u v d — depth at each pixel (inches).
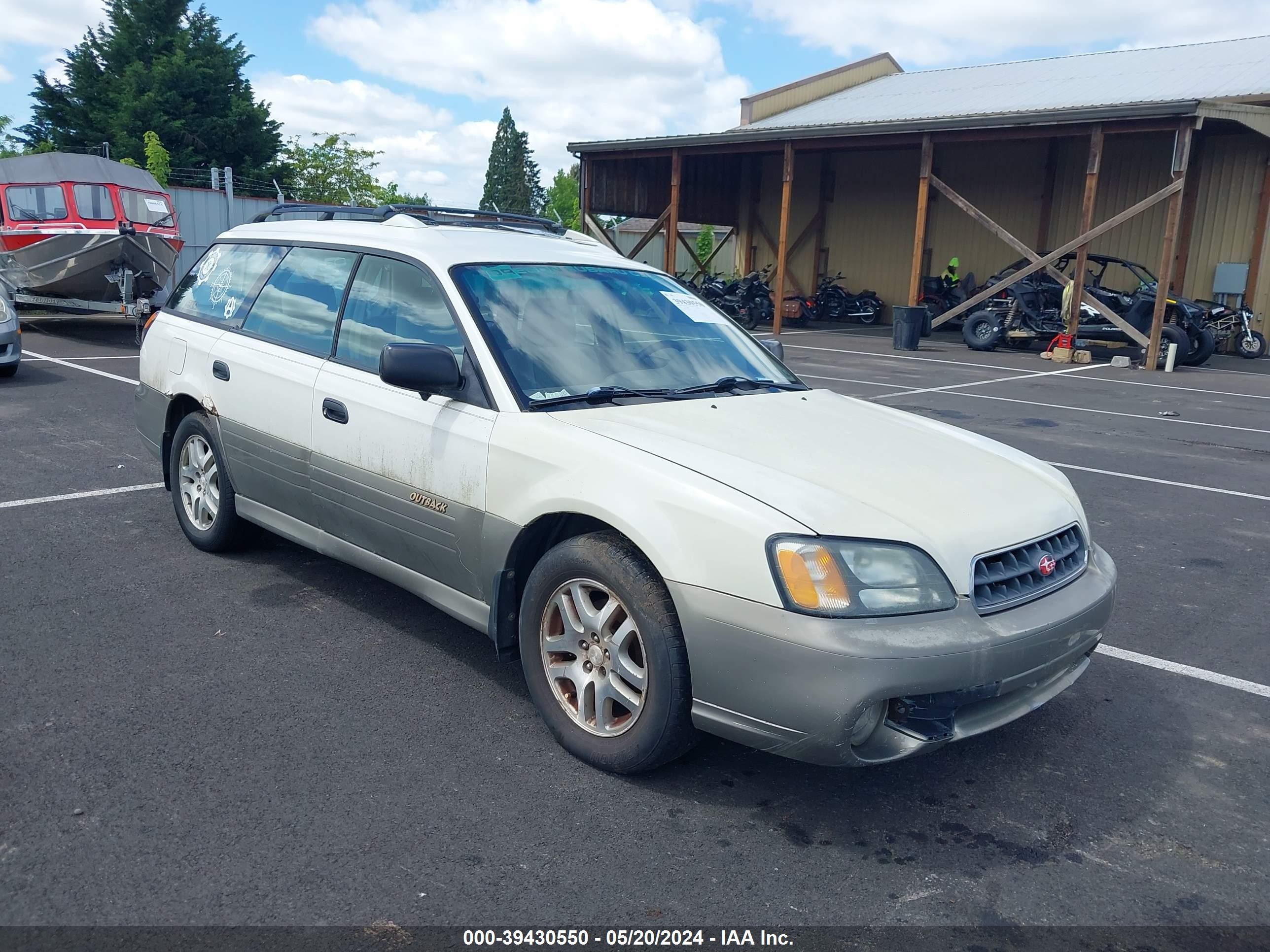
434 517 144.3
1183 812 124.8
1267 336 811.4
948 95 1027.3
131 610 174.2
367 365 159.3
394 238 166.6
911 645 107.1
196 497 203.5
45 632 163.0
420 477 145.5
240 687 146.9
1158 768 135.6
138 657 155.3
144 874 103.0
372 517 156.0
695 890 105.2
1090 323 720.3
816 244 1107.9
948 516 119.5
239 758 126.9
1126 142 874.8
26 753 125.3
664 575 115.4
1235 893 108.7
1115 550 236.7
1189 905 106.3
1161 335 659.4
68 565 195.0
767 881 107.3
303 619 173.6
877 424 152.0
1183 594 206.8
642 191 1044.5
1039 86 969.5
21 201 603.2
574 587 127.9
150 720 135.8
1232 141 811.4
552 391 141.2
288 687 147.6
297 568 198.8
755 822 118.6
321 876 104.2
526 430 133.2
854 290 1091.9
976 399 490.9
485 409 139.0
